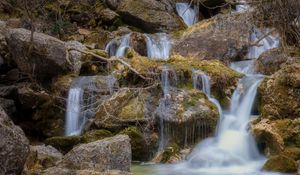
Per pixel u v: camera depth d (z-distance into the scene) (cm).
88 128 939
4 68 1124
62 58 1045
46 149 775
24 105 1023
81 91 1007
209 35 1289
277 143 814
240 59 1263
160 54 1327
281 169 748
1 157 468
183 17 1661
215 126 912
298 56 1112
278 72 955
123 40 1345
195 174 776
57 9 1520
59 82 1043
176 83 990
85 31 1479
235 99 1006
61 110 1020
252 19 1276
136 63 1027
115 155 648
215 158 841
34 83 1048
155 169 806
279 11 1102
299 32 1123
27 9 1168
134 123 904
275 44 1300
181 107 906
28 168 602
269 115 893
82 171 545
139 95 945
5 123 490
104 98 977
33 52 1016
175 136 891
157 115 902
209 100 959
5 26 1280
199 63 1085
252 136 864
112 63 1099
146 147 879
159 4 1548
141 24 1503
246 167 815
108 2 1592
